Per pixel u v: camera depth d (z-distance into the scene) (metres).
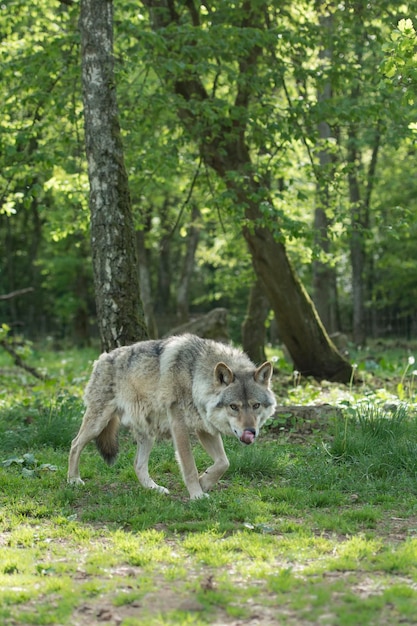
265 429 9.83
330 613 4.38
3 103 13.71
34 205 33.41
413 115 13.60
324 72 12.98
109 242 10.05
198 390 6.81
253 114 12.30
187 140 13.10
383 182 27.97
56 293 43.06
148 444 7.48
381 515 6.43
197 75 13.38
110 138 10.16
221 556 5.30
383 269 35.81
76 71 12.45
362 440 8.40
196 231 27.80
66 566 5.19
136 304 10.13
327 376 15.62
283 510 6.59
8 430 9.84
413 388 14.09
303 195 12.91
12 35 14.39
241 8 13.34
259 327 19.09
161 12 12.97
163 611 4.44
